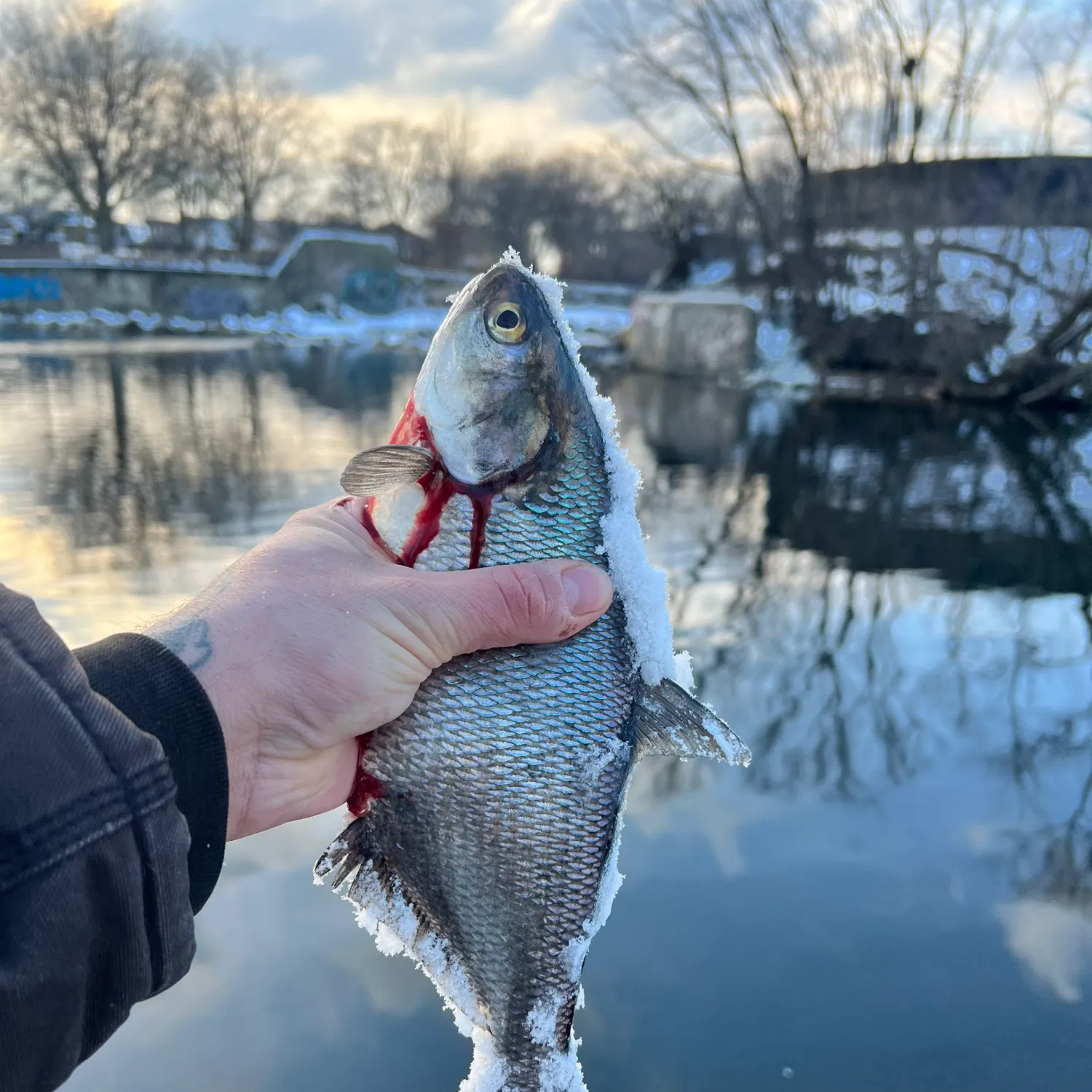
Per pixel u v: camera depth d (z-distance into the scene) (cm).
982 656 109
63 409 272
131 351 482
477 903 35
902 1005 57
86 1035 25
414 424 37
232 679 32
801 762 84
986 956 61
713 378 451
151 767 25
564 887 35
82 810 24
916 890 67
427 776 35
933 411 342
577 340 38
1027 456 248
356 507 37
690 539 159
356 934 62
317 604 34
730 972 59
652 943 61
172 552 135
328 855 35
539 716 35
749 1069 53
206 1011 56
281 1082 52
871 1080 52
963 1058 53
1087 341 324
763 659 108
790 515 178
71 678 25
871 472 224
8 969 23
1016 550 156
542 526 36
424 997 58
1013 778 82
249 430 243
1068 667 106
